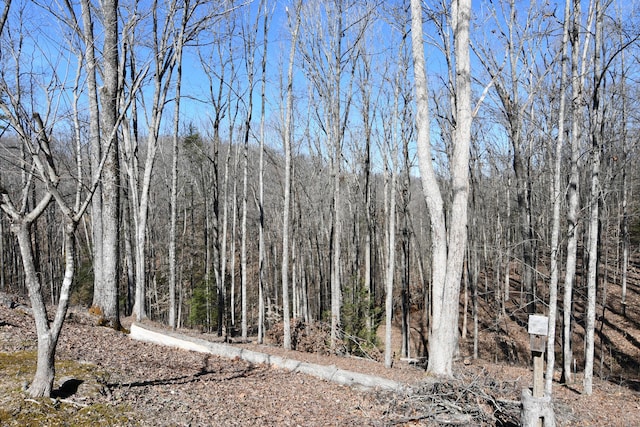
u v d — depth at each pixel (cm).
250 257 3061
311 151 2072
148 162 1227
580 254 2598
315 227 2236
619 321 1945
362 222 2530
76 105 528
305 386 824
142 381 693
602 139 1254
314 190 2231
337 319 1352
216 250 1761
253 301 2745
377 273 2831
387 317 1109
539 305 2217
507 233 2239
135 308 1309
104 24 999
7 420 467
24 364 627
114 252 1079
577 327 1977
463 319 2312
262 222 1380
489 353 1966
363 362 1138
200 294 2145
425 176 880
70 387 584
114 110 1034
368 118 1764
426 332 2294
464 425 657
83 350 811
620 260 2527
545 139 1343
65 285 535
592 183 1035
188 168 2836
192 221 2833
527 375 1063
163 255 3041
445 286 847
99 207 1103
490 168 2455
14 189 1881
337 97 1443
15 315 939
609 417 789
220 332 1680
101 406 550
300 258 2066
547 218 1747
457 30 845
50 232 2664
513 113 1371
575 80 934
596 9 1027
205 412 615
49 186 484
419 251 2383
